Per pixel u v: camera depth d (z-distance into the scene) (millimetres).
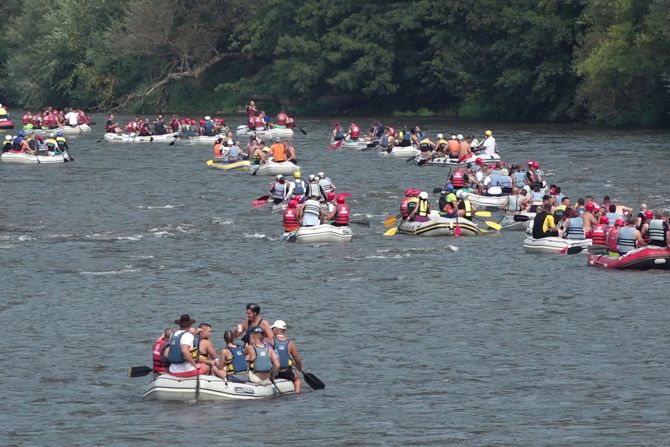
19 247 137250
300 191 162625
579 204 136000
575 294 110625
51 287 116125
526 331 98000
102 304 108938
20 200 175125
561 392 81625
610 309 104625
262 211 164500
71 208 167375
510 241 140000
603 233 127250
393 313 104562
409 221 146000
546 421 75562
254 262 127938
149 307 107625
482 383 84000
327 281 118125
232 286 116125
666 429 73688
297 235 139375
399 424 75188
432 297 110625
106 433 74000
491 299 109438
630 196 171500
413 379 85250
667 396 80375
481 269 123188
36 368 88812
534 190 152250
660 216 119812
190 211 164625
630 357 89875
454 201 145250
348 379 85375
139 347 94312
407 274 121062
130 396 81938
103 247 137375
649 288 112438
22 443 72562
